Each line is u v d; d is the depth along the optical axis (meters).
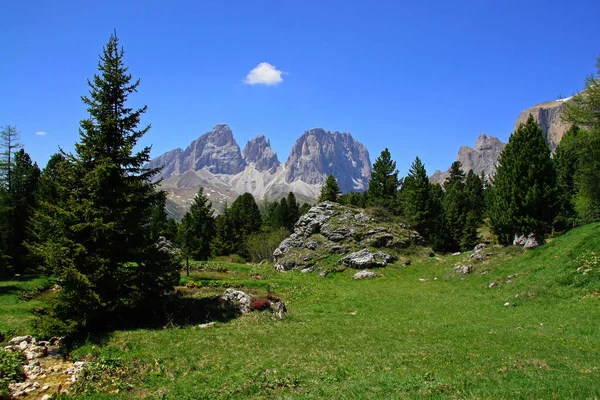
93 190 23.53
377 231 61.34
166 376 15.55
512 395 10.62
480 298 32.66
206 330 23.52
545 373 13.09
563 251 34.69
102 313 22.81
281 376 14.56
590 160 39.66
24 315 28.17
